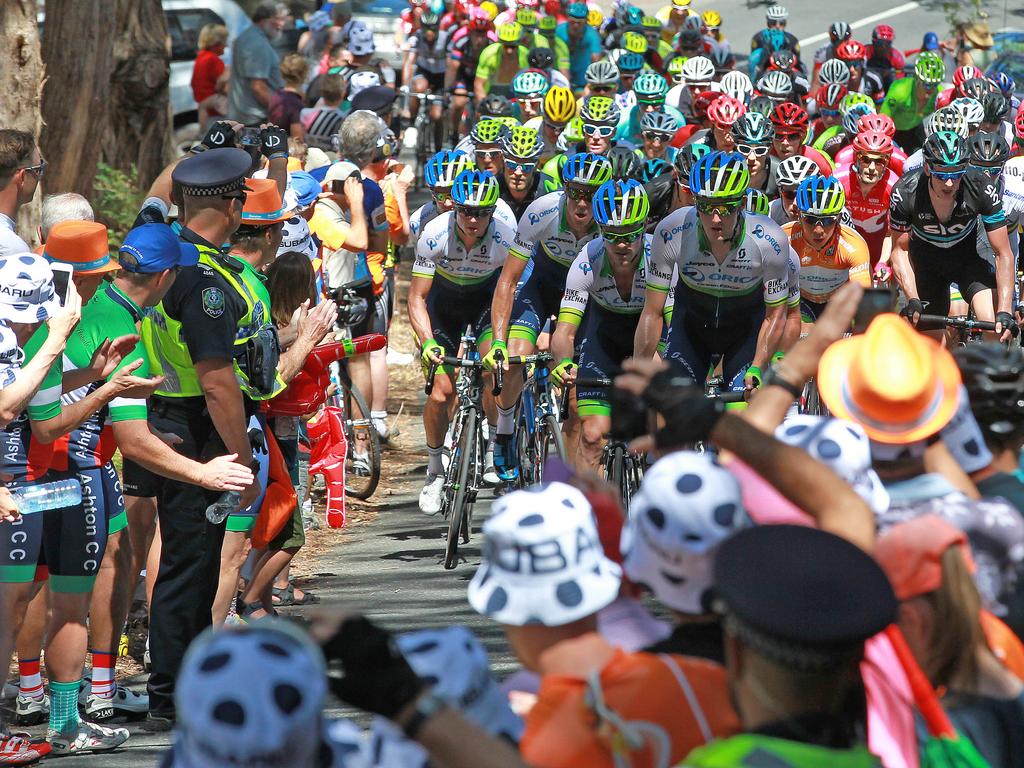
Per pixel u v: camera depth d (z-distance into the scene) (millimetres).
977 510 7281
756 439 6066
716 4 93500
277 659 4387
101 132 32250
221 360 12938
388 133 27922
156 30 33562
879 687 6266
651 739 5426
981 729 6633
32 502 12203
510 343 21750
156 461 12711
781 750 4809
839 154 28344
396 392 33688
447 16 53781
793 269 19734
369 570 20000
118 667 15641
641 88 33031
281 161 20031
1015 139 31641
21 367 11914
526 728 5699
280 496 14602
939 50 55062
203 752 4367
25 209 23766
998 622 7020
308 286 17328
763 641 4820
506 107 33375
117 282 12805
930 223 24219
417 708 4703
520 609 6023
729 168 17953
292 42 51250
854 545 5086
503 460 20906
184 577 13375
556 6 54125
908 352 7879
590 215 21047
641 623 6457
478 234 20406
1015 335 20844
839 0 91562
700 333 19969
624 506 18766
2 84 23688
